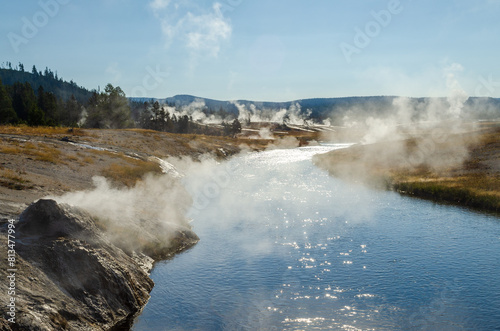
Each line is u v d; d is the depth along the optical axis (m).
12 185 20.08
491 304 14.11
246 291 15.42
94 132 63.00
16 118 85.31
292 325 12.78
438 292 15.20
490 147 58.31
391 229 24.59
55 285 11.40
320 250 20.48
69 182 25.81
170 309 13.77
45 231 13.19
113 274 13.45
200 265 18.27
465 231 24.00
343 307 14.06
